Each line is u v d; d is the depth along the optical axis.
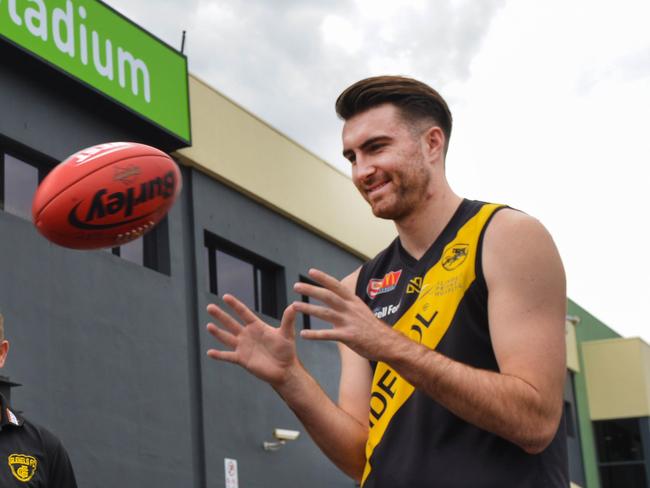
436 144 2.81
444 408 2.57
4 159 12.02
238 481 14.65
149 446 13.01
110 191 3.48
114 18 13.46
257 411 15.37
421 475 2.54
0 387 10.37
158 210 3.62
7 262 11.47
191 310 14.59
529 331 2.50
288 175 17.47
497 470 2.48
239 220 16.12
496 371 2.59
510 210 2.69
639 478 28.09
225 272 15.95
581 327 29.83
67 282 12.28
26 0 12.09
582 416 28.36
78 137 13.02
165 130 14.14
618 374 28.80
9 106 12.02
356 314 2.35
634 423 28.55
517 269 2.56
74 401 11.98
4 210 11.86
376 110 2.78
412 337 2.71
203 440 14.07
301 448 16.17
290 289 17.08
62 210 3.43
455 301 2.65
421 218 2.81
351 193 19.48
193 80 15.45
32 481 4.43
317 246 18.22
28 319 11.59
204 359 14.41
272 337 2.76
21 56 12.02
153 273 13.85
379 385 2.77
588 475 27.73
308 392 2.83
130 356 13.04
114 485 12.29
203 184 15.42
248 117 16.64
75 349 12.17
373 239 19.98
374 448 2.69
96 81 12.99
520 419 2.37
